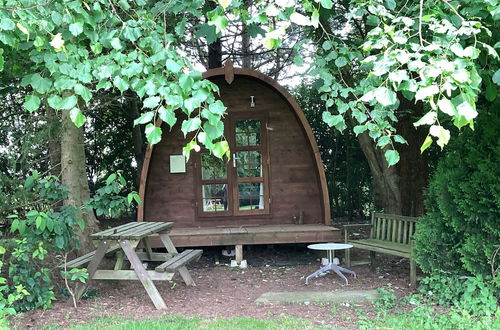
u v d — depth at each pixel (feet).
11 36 9.78
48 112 26.78
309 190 32.71
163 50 10.61
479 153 17.52
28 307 17.57
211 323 16.58
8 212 21.90
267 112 32.60
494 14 9.98
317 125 47.85
